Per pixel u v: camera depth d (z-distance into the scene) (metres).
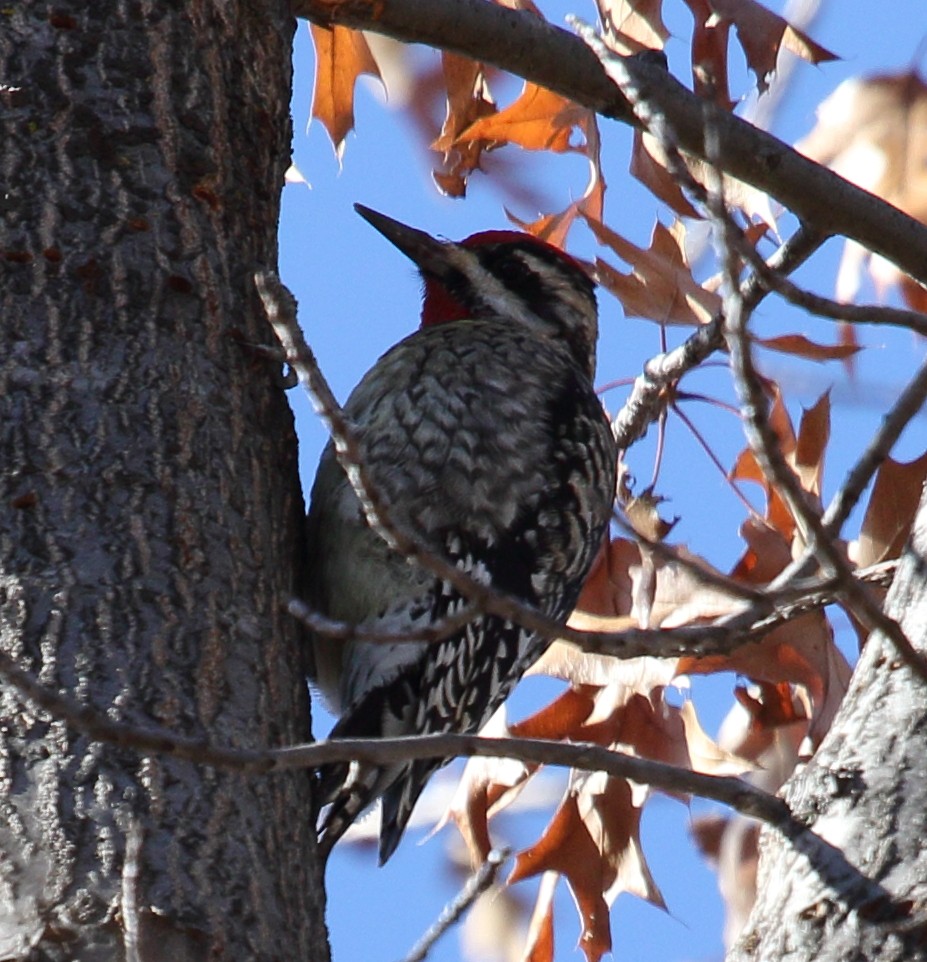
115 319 7.66
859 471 6.61
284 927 6.63
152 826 6.48
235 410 7.87
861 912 7.34
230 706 7.05
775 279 6.86
